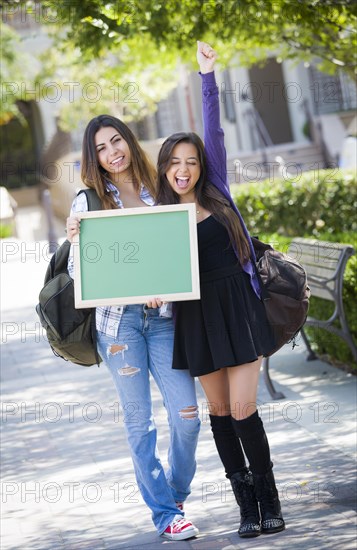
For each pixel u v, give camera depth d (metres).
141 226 4.33
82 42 7.85
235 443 4.59
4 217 19.27
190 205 4.32
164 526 4.50
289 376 7.50
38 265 14.73
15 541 4.70
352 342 6.99
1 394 7.92
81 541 4.61
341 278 6.94
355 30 7.64
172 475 4.66
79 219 4.34
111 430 6.57
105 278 4.34
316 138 22.17
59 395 7.73
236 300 4.36
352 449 5.61
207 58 4.64
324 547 4.20
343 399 6.67
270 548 4.25
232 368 4.39
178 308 4.42
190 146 4.51
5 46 20.17
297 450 5.70
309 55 9.13
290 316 4.46
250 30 7.86
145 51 9.91
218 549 4.30
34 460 6.07
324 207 12.45
